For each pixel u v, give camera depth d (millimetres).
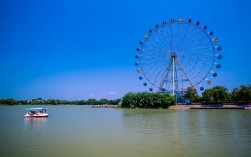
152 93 169250
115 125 62750
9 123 70188
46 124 66875
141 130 52688
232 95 172750
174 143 38000
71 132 50219
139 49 154000
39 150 33625
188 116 90625
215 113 107312
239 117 84375
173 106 162125
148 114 105312
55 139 41969
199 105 159000
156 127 57719
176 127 57406
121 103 196875
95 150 33469
